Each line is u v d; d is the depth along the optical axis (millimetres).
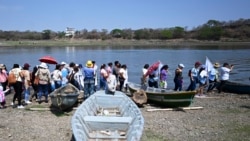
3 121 13641
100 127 11078
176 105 16172
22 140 11422
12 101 17609
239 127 13375
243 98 19922
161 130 12742
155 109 16016
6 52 86000
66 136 11828
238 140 11758
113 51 93125
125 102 14070
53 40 166500
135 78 34188
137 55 71625
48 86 17422
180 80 18531
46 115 14711
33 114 14844
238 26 161000
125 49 108250
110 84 15484
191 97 15664
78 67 18938
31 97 17828
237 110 16484
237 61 52938
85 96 17312
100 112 13766
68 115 14750
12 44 144500
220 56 65438
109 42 160625
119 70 19766
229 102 18516
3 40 161750
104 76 18422
